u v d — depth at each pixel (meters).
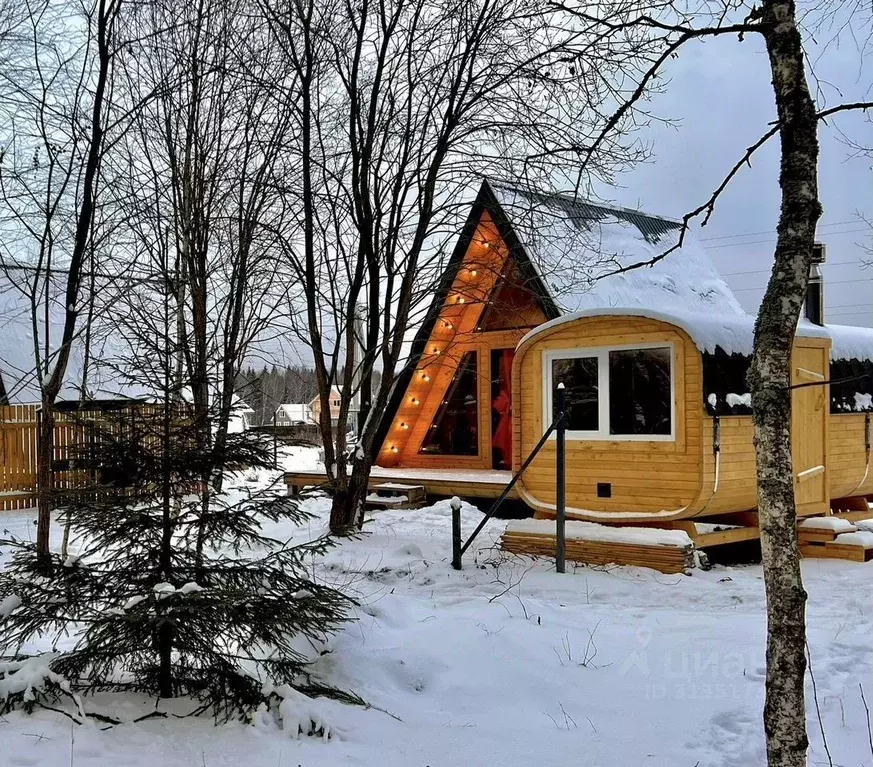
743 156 4.70
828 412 12.21
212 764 4.23
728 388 10.45
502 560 10.84
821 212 4.00
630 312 10.60
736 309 17.95
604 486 11.01
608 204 13.77
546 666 6.22
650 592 9.03
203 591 4.77
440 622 7.13
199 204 13.02
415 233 12.53
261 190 13.41
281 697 4.94
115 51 10.25
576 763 4.64
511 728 5.11
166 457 5.11
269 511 5.43
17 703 4.72
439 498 16.34
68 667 5.01
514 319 16.84
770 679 3.87
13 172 11.86
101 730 4.55
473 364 17.92
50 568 5.06
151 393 5.42
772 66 4.08
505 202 14.20
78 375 14.52
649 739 4.98
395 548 11.45
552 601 8.73
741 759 4.71
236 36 13.08
